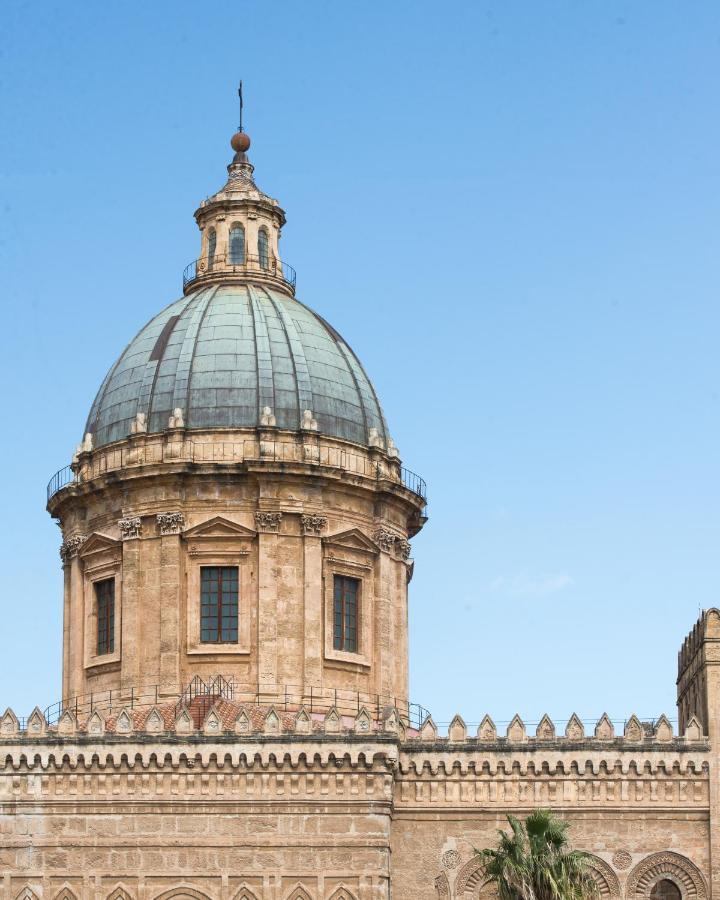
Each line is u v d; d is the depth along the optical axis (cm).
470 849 7569
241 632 8100
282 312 8962
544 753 7656
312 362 8775
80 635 8450
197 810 7319
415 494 8800
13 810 7325
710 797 7656
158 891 7238
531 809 7612
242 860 7281
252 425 8431
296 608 8169
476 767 7631
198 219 9475
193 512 8269
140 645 8125
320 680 8112
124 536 8294
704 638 7850
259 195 9400
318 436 8450
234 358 8631
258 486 8269
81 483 8538
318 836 7300
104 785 7344
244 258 9281
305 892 7250
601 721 7731
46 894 7231
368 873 7262
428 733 7688
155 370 8700
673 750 7694
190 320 8888
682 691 8562
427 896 7519
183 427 8381
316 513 8319
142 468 8269
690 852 7600
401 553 8756
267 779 7356
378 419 8944
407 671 8719
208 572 8219
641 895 7569
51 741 7362
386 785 7362
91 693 8275
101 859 7275
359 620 8412
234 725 7431
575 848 7594
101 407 8862
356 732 7406
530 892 6456
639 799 7650
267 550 8188
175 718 7469
